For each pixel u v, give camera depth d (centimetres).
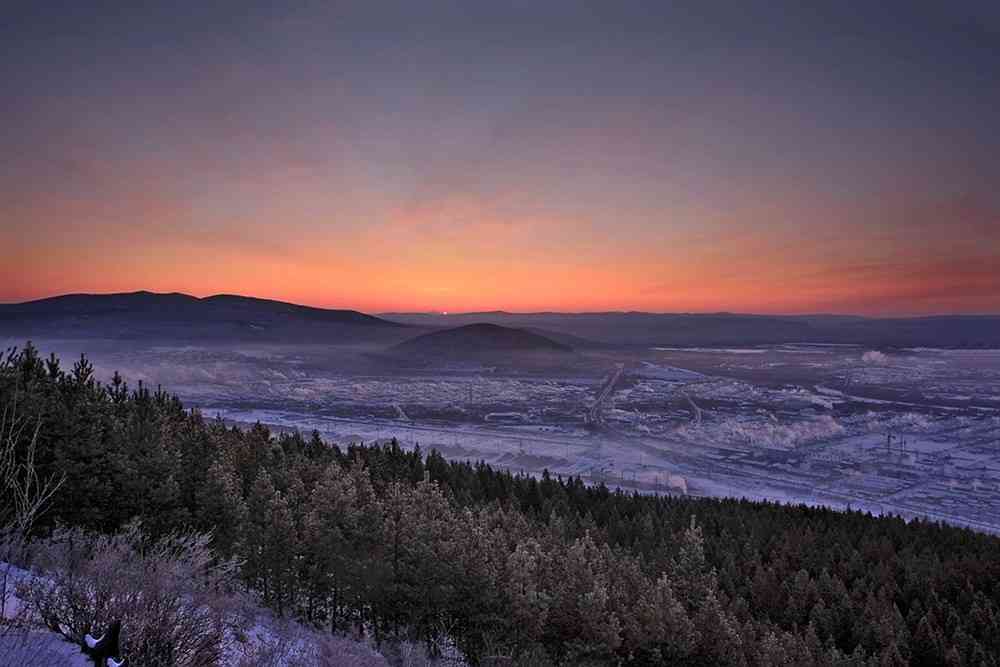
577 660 3141
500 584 3156
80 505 1752
